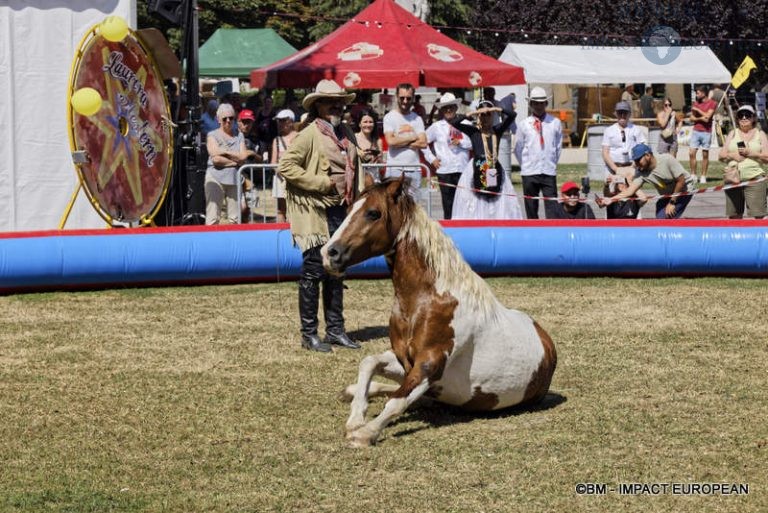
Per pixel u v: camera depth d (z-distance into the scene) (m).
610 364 9.30
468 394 7.55
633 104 37.75
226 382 8.74
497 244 13.45
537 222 13.69
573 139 39.41
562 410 7.93
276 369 9.16
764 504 6.14
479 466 6.73
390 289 12.94
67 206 15.39
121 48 14.42
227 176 16.20
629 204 15.23
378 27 21.03
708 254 13.41
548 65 33.03
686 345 10.01
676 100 41.19
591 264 13.52
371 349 9.91
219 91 29.23
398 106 16.50
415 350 7.36
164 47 14.97
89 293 12.64
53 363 9.35
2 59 15.12
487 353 7.50
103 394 8.40
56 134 15.48
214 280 13.12
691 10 40.50
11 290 12.53
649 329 10.68
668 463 6.79
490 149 15.15
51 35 15.34
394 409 7.21
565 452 6.99
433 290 7.34
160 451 7.06
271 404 8.12
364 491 6.33
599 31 40.69
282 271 13.25
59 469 6.73
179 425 7.61
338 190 9.77
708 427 7.52
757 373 8.99
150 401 8.20
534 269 13.58
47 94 15.40
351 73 20.03
